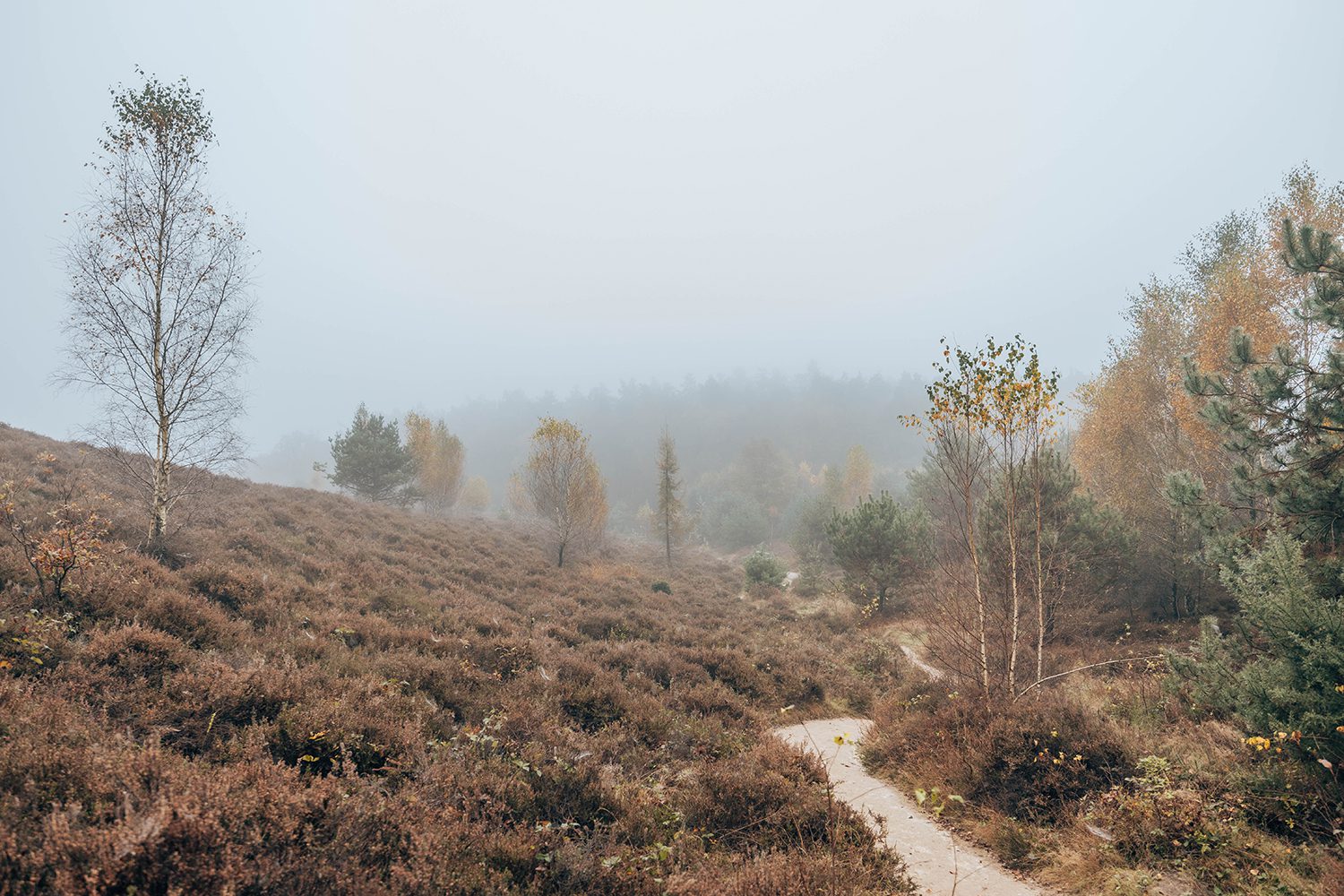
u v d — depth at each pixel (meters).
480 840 4.19
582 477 27.09
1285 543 6.32
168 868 2.94
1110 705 8.86
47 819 3.14
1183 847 5.02
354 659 8.32
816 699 12.45
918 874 5.32
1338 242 7.80
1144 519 17.86
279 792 3.77
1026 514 12.16
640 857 4.61
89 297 12.48
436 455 41.66
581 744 6.73
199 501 15.88
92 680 5.57
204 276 13.62
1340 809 4.85
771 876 4.32
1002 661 9.28
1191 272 20.45
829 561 38.12
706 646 14.36
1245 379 9.07
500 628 12.91
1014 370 9.02
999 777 6.77
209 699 5.50
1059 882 5.08
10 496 11.52
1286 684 5.58
